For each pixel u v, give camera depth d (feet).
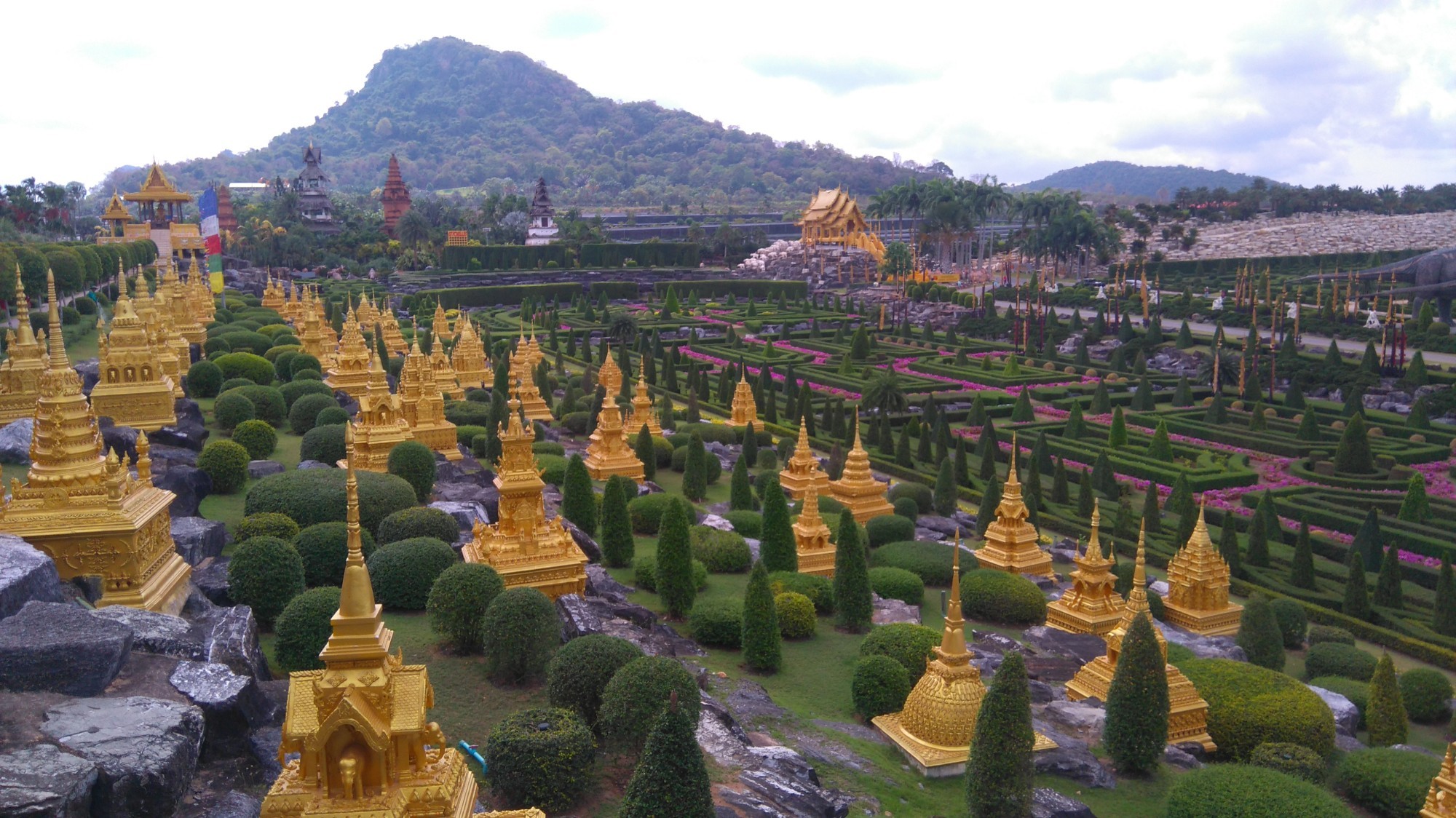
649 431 180.45
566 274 562.25
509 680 79.51
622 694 68.54
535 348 261.85
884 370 321.93
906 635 96.94
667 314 465.06
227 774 58.54
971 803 70.54
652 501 139.74
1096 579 116.47
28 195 392.47
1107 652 98.07
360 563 43.11
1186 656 102.78
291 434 163.73
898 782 76.54
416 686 43.83
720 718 76.28
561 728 64.59
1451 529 167.84
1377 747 89.51
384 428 138.51
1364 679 113.70
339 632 42.42
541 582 97.81
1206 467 206.39
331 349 226.58
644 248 607.37
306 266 514.27
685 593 108.27
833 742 80.89
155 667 62.80
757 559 128.77
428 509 110.22
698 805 54.80
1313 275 508.12
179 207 444.96
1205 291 506.89
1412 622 132.05
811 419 234.99
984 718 70.18
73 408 75.51
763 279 581.53
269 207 619.26
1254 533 150.51
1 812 44.19
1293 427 249.14
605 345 371.35
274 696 67.62
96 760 50.08
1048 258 627.46
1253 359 294.87
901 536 147.95
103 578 74.69
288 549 88.17
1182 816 72.79
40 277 224.33
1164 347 364.79
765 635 96.53
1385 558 137.08
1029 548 137.18
